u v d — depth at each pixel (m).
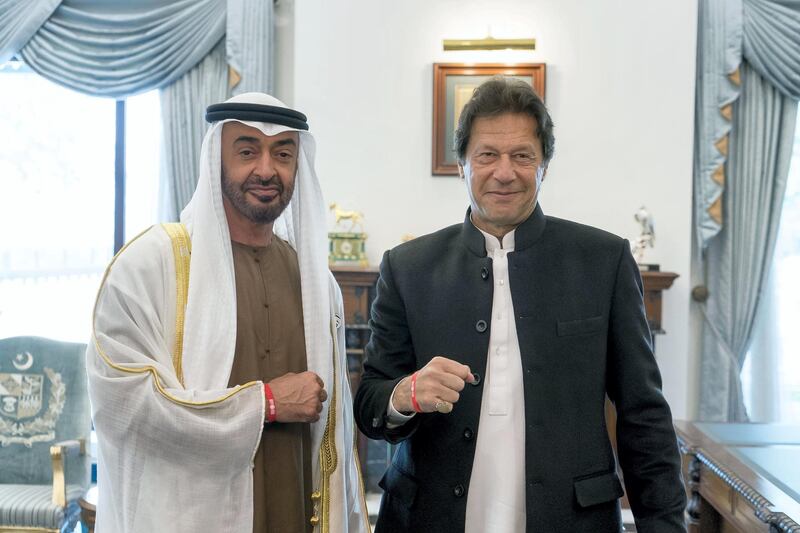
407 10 4.23
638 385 1.51
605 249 1.57
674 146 4.17
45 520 3.13
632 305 1.54
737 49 4.18
